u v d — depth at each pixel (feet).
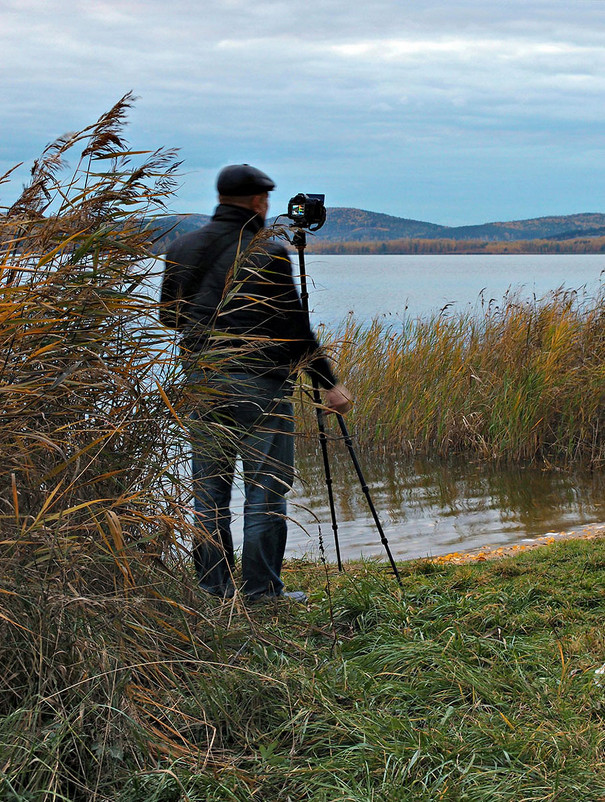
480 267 448.24
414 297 139.54
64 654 8.13
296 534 22.94
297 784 8.07
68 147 9.63
